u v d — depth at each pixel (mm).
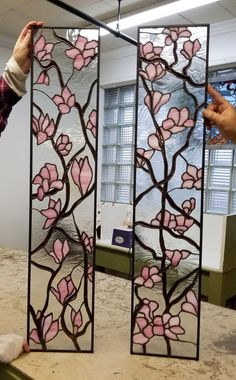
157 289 1000
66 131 997
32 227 1005
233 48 3041
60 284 1014
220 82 3225
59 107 991
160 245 997
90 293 1010
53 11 2912
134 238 1000
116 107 3990
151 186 996
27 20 3131
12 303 1335
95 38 978
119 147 3963
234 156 3115
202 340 1091
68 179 1005
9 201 3678
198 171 972
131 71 3693
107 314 1267
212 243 2814
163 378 870
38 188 1001
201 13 2867
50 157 1000
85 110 991
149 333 999
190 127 973
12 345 945
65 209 1008
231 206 3164
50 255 1013
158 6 2686
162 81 973
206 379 874
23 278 1655
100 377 865
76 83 988
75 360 950
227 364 953
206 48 947
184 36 954
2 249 2262
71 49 981
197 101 966
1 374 940
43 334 1002
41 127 990
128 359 962
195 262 985
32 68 973
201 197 971
